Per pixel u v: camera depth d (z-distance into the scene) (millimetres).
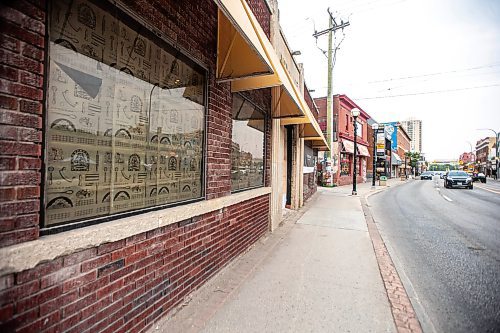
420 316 3162
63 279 1844
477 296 3791
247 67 3707
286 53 8414
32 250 1628
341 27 19391
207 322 2857
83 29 2113
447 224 8703
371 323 2932
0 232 1527
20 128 1628
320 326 2855
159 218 2713
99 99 2273
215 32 3920
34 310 1670
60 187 1968
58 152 1950
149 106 2824
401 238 6887
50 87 1881
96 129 2256
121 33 2453
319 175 23875
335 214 9391
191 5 3348
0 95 1530
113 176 2424
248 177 5617
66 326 1866
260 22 5965
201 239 3584
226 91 4312
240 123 5129
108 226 2156
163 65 2992
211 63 3822
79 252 1952
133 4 2482
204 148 3752
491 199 15805
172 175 3182
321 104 23594
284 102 6281
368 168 33375
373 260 4855
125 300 2363
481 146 84062
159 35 2838
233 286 3672
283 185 9320
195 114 3586
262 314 3039
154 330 2676
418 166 81188
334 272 4266
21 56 1632
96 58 2232
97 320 2098
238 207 4824
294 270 4301
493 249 6004
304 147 12508
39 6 1734
